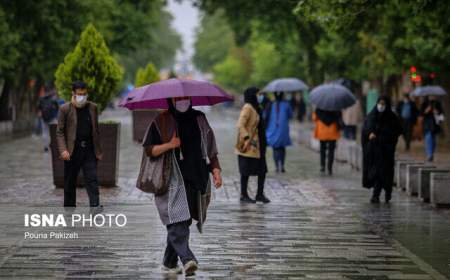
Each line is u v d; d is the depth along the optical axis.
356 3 27.14
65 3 57.69
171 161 13.61
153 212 21.12
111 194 24.69
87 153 20.70
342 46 61.44
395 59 47.72
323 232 18.70
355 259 15.66
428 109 39.25
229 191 26.25
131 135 61.94
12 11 54.84
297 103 100.44
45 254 15.82
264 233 18.44
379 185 23.89
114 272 14.26
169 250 14.24
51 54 59.72
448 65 47.19
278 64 98.06
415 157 41.91
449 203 23.03
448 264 15.32
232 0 67.94
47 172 31.73
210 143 13.87
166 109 14.52
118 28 75.69
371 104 58.25
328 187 27.78
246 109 23.17
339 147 38.44
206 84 13.73
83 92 20.47
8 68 56.47
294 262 15.30
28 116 76.12
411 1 28.38
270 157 41.09
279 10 66.00
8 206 22.05
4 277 13.87
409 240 17.83
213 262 15.20
